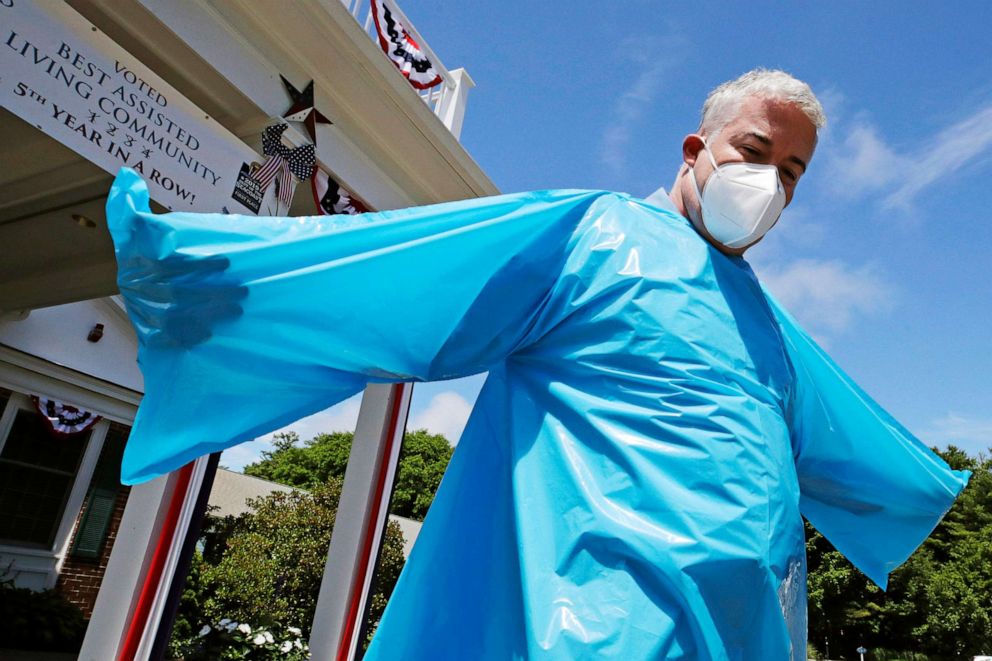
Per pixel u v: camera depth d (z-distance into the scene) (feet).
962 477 5.89
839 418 5.44
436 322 3.88
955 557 104.01
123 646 10.68
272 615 31.22
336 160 14.94
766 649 3.39
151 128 10.70
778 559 3.52
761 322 4.46
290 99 13.55
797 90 4.62
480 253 4.01
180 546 11.29
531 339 4.20
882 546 6.06
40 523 32.27
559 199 4.44
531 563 3.49
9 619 28.43
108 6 11.30
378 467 16.97
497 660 3.55
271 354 3.71
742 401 3.86
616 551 3.36
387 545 44.06
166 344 3.60
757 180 4.41
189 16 11.80
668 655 3.15
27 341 29.94
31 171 16.19
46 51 9.40
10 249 21.18
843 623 94.89
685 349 3.90
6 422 30.71
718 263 4.43
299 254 3.62
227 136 12.03
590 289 4.13
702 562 3.28
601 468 3.62
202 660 23.80
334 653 15.48
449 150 16.55
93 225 18.43
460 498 4.14
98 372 33.01
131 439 3.62
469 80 20.22
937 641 93.20
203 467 11.81
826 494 5.83
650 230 4.37
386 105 14.98
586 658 3.11
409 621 3.95
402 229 3.90
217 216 3.54
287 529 38.60
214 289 3.48
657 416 3.69
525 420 4.01
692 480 3.51
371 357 3.85
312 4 12.72
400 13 18.35
